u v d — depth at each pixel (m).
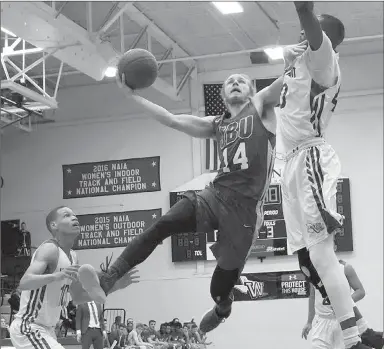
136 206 21.59
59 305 6.93
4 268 21.42
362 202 20.06
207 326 5.55
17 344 6.82
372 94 20.45
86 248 21.66
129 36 19.70
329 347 8.47
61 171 22.22
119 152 21.94
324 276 4.81
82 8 17.55
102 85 22.30
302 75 4.96
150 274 20.92
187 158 21.47
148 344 18.58
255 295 20.08
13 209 22.33
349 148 20.38
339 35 5.26
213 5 17.22
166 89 19.81
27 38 13.88
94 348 14.79
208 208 4.85
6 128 22.55
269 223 19.95
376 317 19.56
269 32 19.88
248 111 5.05
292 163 5.05
